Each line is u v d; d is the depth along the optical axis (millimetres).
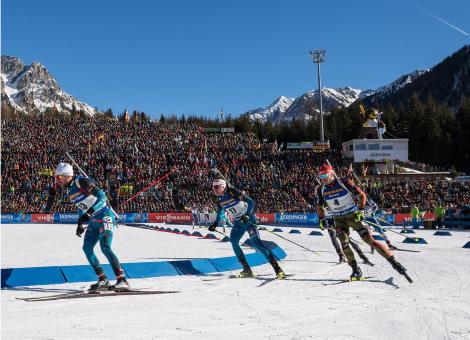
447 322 4320
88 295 5695
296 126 99688
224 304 5219
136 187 39438
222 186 7586
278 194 36375
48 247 13367
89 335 3881
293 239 17000
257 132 102312
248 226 7469
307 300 5438
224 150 48688
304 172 40812
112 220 6363
